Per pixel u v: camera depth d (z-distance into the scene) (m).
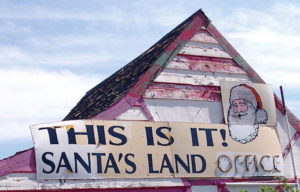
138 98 13.44
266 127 14.91
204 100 14.30
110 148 12.70
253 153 14.45
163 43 15.34
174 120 13.76
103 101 15.05
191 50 14.48
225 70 14.82
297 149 15.32
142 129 13.23
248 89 14.92
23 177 11.62
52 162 11.96
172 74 14.06
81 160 12.28
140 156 12.99
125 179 12.67
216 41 14.90
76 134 12.40
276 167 14.71
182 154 13.50
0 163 11.48
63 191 11.94
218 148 14.02
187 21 15.04
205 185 13.58
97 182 12.34
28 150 11.83
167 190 13.09
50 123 12.19
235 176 14.02
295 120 15.52
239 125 14.53
